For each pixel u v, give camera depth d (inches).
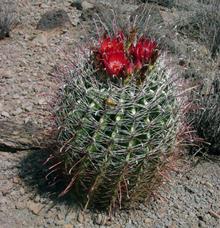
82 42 73.5
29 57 69.7
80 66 40.3
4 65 66.9
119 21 77.2
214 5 86.1
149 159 39.3
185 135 50.8
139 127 37.9
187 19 85.9
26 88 61.3
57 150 41.9
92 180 40.3
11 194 45.4
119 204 43.2
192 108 53.7
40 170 47.7
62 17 80.8
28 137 50.4
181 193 47.9
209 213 46.1
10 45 73.2
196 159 52.7
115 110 37.4
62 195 44.8
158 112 38.4
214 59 73.8
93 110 37.9
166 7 98.3
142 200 44.6
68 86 40.3
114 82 38.1
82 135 38.7
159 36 74.5
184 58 70.4
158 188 45.5
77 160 39.9
